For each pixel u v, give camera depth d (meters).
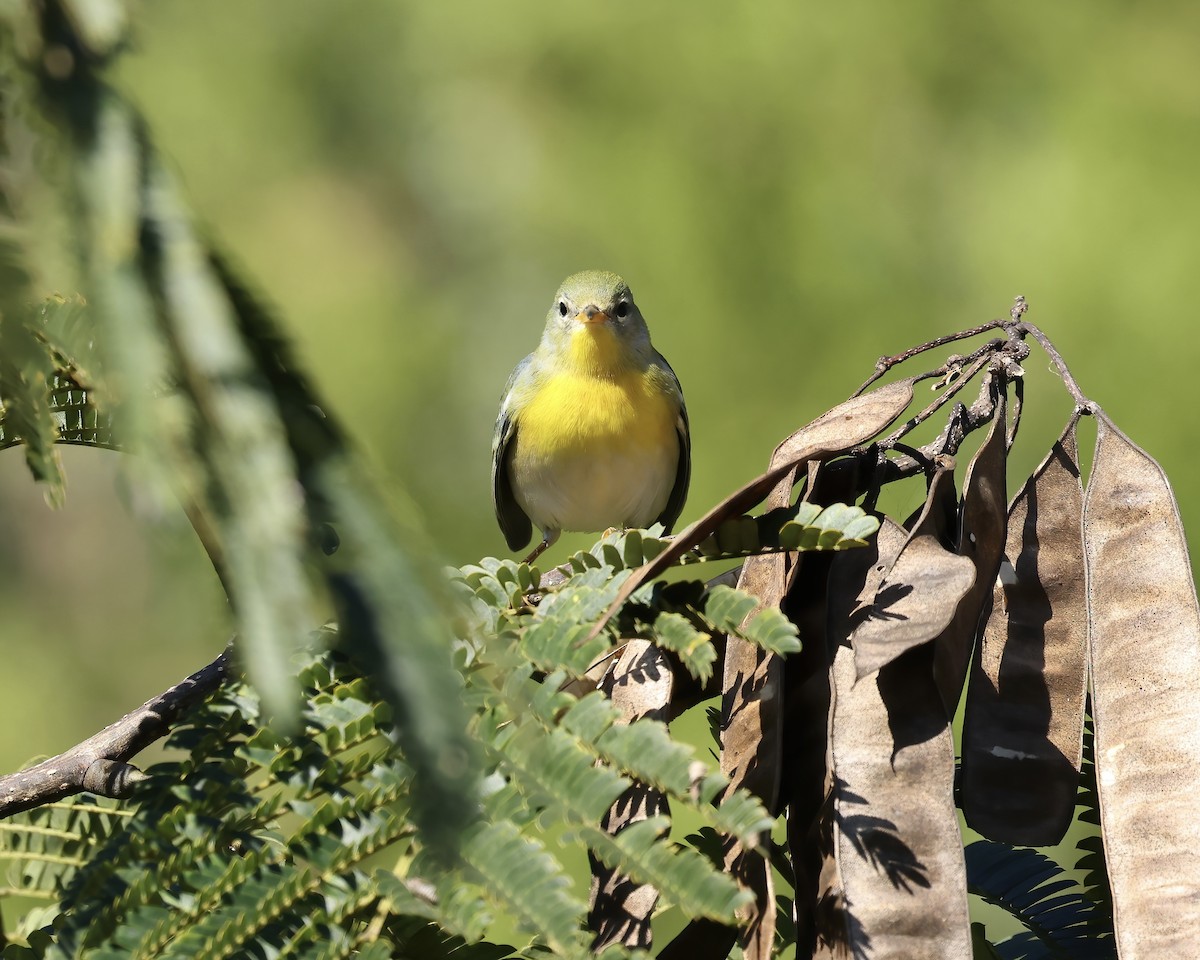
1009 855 4.68
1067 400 16.08
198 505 1.83
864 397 4.37
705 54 18.14
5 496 19.89
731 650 3.78
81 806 4.16
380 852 3.03
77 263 1.82
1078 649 4.21
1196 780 3.70
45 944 3.43
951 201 17.69
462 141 19.12
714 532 3.56
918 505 4.39
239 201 19.56
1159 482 4.16
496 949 3.20
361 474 1.92
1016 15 17.94
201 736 3.11
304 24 19.83
